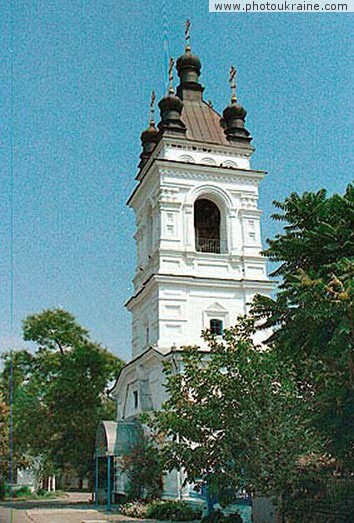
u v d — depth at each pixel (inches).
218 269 1585.9
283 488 771.4
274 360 799.1
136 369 1610.5
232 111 1717.5
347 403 716.7
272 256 749.9
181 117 1707.7
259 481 756.6
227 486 789.9
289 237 746.8
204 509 1125.7
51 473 2187.5
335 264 644.1
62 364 1893.5
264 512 871.1
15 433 1822.1
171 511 1159.6
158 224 1587.1
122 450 1461.6
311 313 620.4
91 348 1913.1
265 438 754.2
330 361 713.6
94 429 1828.2
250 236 1626.5
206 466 803.4
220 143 1670.8
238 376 812.6
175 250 1556.3
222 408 804.0
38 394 1879.9
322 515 738.8
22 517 1233.4
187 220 1589.6
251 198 1652.3
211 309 1550.2
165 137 1625.2
